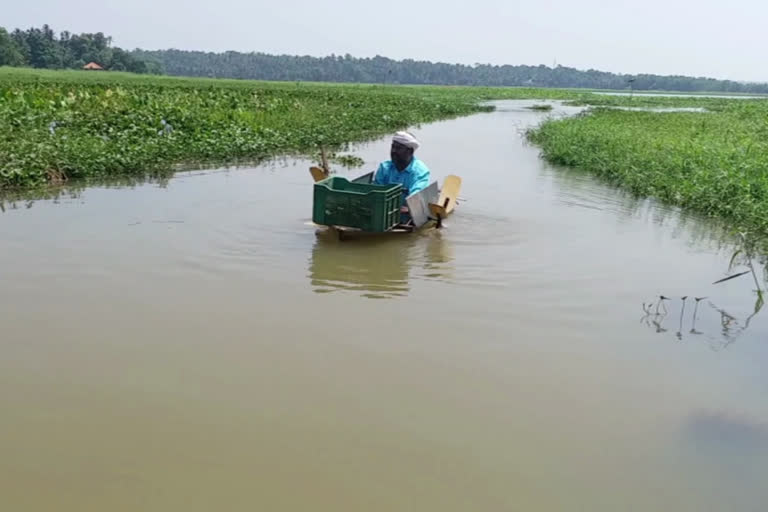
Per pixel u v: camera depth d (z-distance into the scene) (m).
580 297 5.91
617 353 4.82
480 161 15.09
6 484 3.18
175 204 8.96
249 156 14.30
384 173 8.43
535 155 16.75
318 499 3.14
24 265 6.18
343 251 6.98
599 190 11.58
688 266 7.09
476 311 5.46
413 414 3.88
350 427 3.73
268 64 190.88
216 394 4.03
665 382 4.42
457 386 4.22
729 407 4.13
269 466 3.37
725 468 3.50
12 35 110.75
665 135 18.84
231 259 6.57
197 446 3.52
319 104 29.75
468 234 7.88
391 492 3.21
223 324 5.02
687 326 5.39
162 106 18.20
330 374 4.31
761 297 6.14
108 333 4.80
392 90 67.19
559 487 3.30
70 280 5.84
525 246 7.48
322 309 5.38
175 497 3.12
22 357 4.41
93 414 3.79
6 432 3.59
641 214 9.66
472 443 3.63
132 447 3.50
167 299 5.47
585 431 3.79
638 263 7.08
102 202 9.02
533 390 4.22
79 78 52.09
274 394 4.05
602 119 26.62
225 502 3.10
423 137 20.92
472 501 3.17
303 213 8.59
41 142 11.84
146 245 6.93
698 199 10.22
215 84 58.72
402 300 5.64
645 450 3.63
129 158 11.85
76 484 3.20
